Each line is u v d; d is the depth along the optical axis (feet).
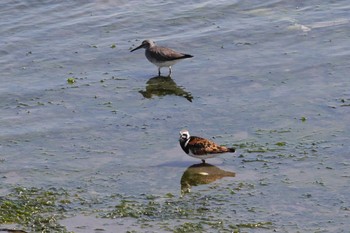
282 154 66.18
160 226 54.95
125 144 70.13
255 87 82.02
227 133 71.26
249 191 60.18
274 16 101.65
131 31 99.71
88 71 88.69
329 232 53.83
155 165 65.72
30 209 57.98
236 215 56.49
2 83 85.15
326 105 75.97
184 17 102.68
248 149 67.46
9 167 65.77
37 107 78.89
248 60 89.35
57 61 91.30
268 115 74.74
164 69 88.89
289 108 76.02
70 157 67.67
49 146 69.97
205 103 78.84
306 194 59.36
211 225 54.95
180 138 66.39
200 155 65.05
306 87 80.89
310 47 91.66
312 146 67.41
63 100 80.53
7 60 91.66
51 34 98.73
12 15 104.06
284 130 71.10
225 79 84.79
